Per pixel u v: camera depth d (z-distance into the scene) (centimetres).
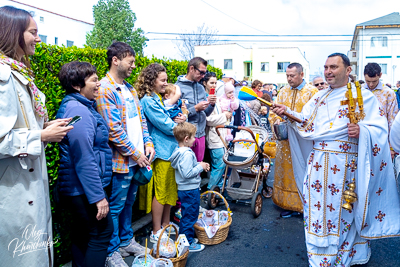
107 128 270
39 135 196
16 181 195
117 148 293
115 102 292
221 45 3469
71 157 240
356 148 294
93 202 240
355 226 301
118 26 2936
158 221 364
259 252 354
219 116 474
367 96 295
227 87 543
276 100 455
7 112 184
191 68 423
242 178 512
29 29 206
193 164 335
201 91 444
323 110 305
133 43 3002
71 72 248
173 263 291
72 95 251
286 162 438
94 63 342
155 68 348
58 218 301
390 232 296
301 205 436
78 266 267
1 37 198
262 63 3594
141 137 323
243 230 411
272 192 506
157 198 357
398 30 3341
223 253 351
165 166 353
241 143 489
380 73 459
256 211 450
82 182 237
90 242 258
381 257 346
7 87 185
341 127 291
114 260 296
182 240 306
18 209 195
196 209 345
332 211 294
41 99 224
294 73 416
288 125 367
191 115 412
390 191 297
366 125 287
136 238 378
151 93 349
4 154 184
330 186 294
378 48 3409
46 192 221
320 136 299
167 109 359
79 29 2759
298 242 378
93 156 242
